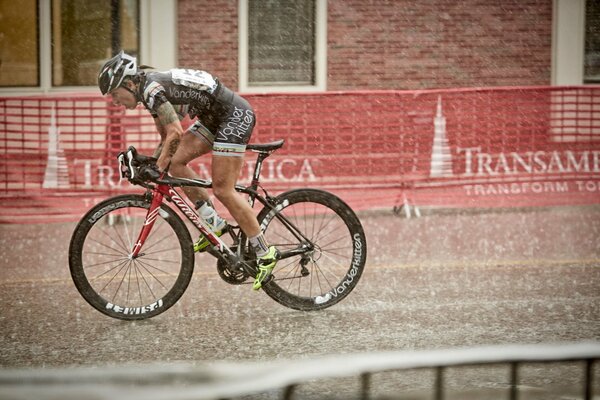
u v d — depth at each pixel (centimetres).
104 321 1222
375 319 1218
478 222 1962
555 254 1639
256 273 1218
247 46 2450
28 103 2172
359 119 2155
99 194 2047
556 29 2514
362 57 2477
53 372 423
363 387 455
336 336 1139
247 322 1212
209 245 1214
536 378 956
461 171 2175
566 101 2298
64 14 2412
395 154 2145
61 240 1819
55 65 2423
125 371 420
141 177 1179
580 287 1393
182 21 2419
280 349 1084
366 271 1514
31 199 2019
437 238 1795
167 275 1484
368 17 2466
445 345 1091
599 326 1174
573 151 2195
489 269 1522
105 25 2417
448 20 2489
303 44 2477
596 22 2538
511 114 2181
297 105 2144
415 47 2489
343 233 1742
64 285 1438
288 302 1252
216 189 1191
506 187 2178
